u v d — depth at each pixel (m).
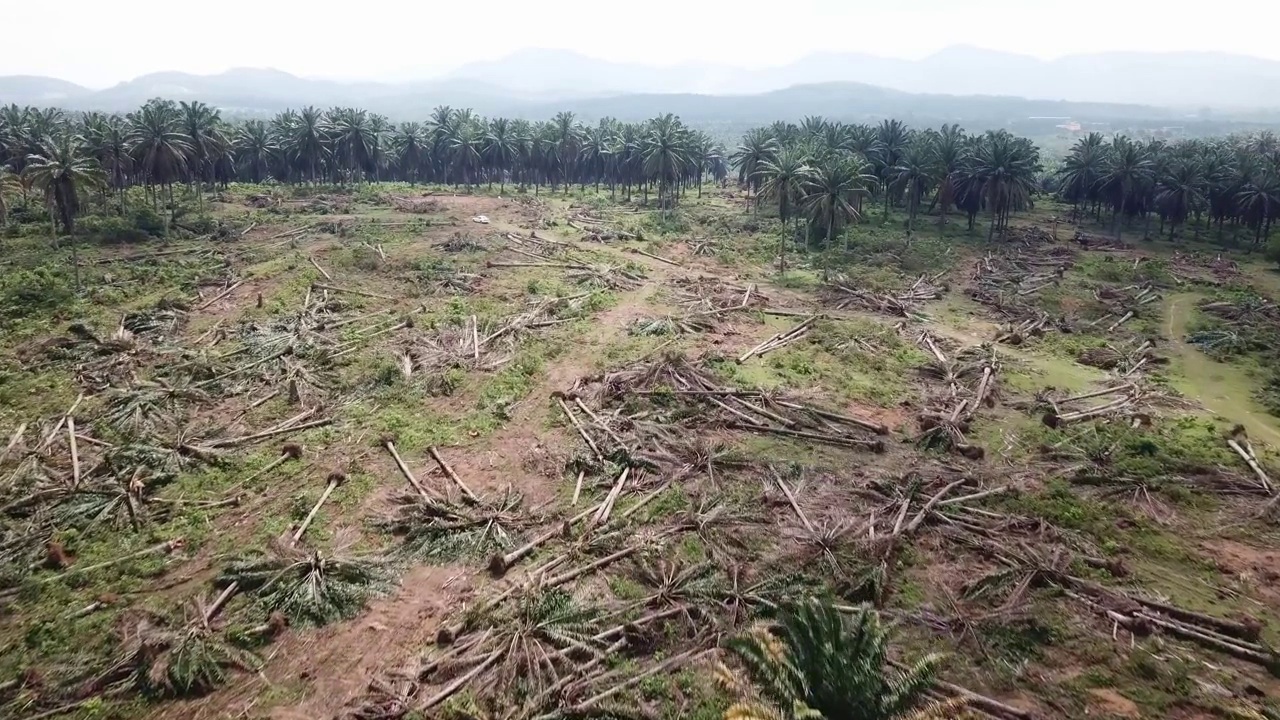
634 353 40.16
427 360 37.91
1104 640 19.73
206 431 30.23
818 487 27.22
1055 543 23.80
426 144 117.50
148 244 63.69
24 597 20.81
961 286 58.00
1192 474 27.81
